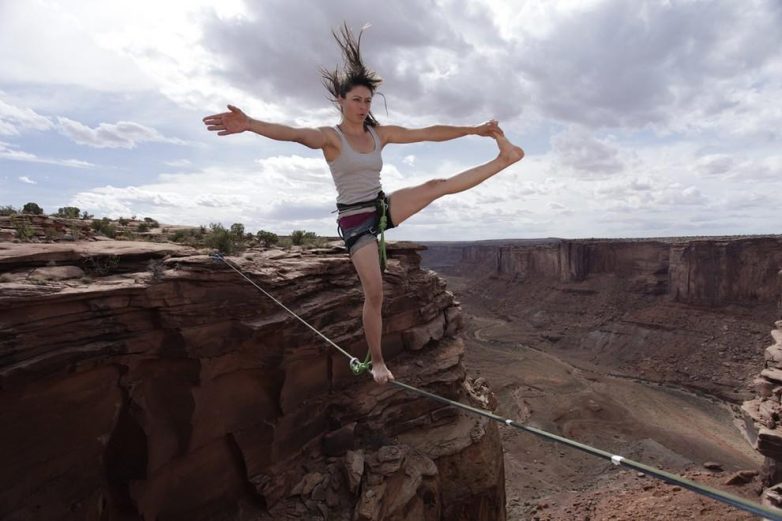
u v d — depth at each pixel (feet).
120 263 45.52
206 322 46.39
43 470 37.55
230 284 48.57
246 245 69.82
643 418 184.85
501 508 81.25
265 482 53.26
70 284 39.17
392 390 71.26
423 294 85.10
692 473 118.42
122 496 44.19
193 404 46.62
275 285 53.16
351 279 67.97
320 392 61.82
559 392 210.38
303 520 52.49
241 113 8.79
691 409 206.59
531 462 139.64
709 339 275.59
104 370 41.01
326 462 60.23
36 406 36.68
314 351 59.21
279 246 75.31
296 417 57.88
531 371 244.01
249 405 52.85
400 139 11.48
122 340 41.37
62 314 37.60
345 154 10.52
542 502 112.78
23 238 46.80
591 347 314.55
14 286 35.58
